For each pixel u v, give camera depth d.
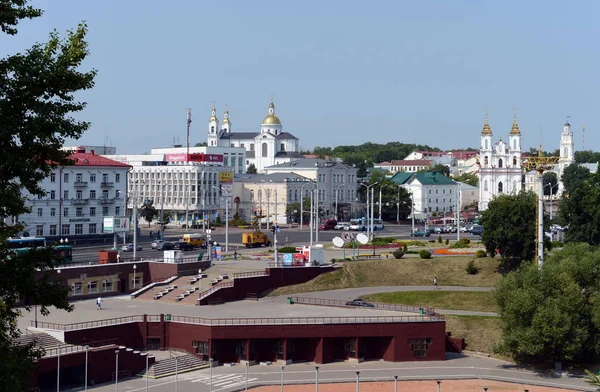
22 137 59.88
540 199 167.50
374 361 153.25
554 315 140.88
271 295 189.62
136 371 138.38
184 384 133.62
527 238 195.25
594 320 144.75
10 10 59.47
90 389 128.62
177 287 184.25
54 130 60.69
